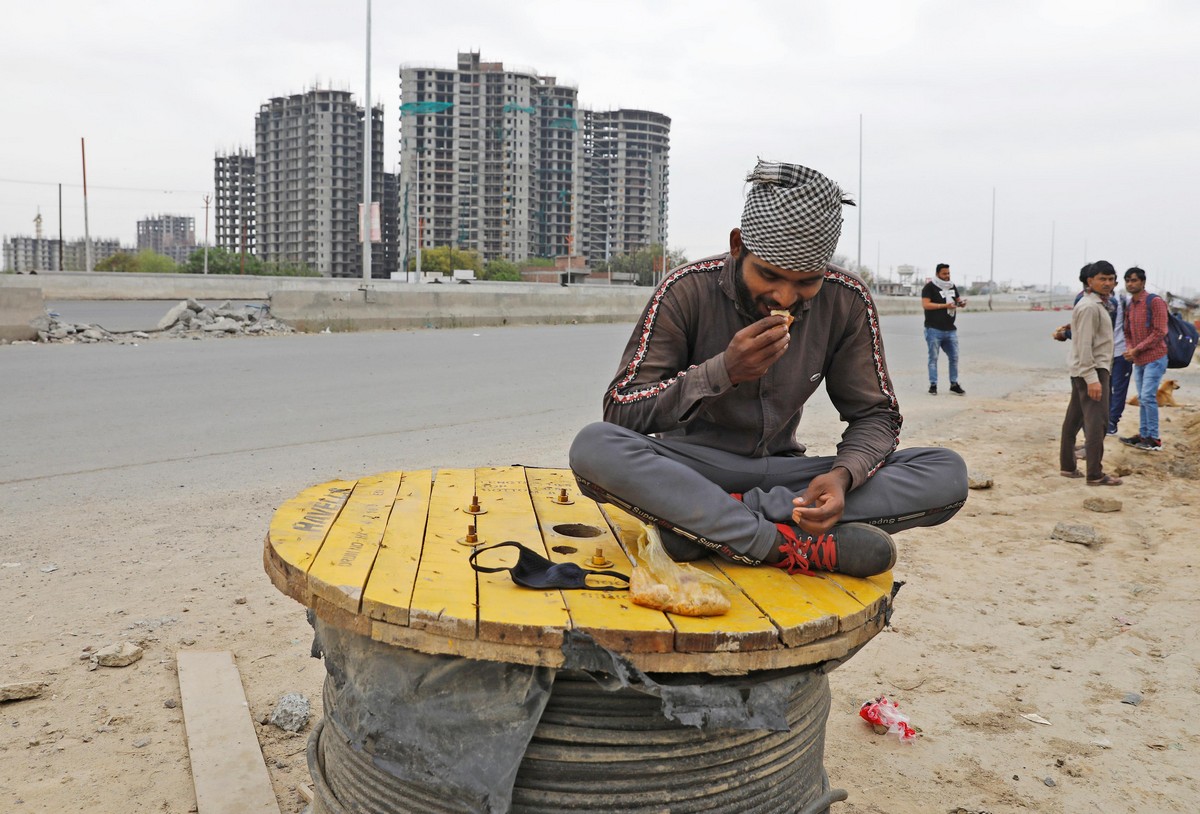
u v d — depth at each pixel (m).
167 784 2.90
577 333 19.62
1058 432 9.30
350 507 2.74
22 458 6.57
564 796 1.97
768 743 2.08
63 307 22.33
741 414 2.61
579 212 123.44
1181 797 3.05
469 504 2.84
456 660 1.95
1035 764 3.24
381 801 2.05
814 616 2.03
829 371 2.73
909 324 28.45
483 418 8.79
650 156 124.56
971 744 3.37
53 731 3.15
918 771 3.19
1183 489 6.99
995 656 4.07
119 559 4.68
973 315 42.53
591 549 2.45
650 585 2.04
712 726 1.91
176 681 3.52
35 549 4.77
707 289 2.55
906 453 2.68
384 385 10.65
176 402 8.95
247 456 6.88
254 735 3.15
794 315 2.50
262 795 2.84
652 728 1.96
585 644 1.85
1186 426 9.47
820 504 2.38
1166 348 8.34
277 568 2.24
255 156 123.12
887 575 2.40
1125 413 10.77
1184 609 4.58
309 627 4.04
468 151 115.88
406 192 76.81
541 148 120.06
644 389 2.48
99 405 8.63
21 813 2.71
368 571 2.12
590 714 1.96
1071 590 4.84
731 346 2.27
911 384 13.59
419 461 6.87
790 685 2.03
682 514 2.33
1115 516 6.23
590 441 2.39
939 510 2.61
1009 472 7.50
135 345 13.83
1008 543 5.61
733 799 2.05
